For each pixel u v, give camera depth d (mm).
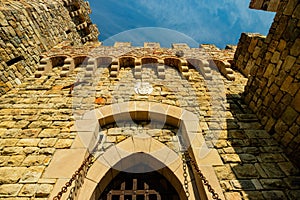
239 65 7293
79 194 3535
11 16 5980
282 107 4266
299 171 3807
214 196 3090
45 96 5363
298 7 4016
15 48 5910
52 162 3717
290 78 4090
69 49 7574
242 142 4363
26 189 3293
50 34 8078
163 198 4160
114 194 4121
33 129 4348
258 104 5059
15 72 5801
